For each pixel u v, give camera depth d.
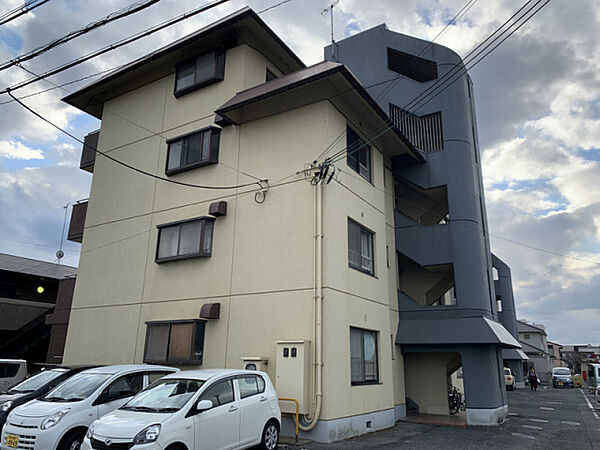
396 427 11.41
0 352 18.61
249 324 10.20
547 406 18.41
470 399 12.02
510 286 26.45
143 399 6.68
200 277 11.38
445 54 15.01
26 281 21.03
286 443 8.42
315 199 10.07
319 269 9.54
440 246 13.48
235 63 12.73
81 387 7.57
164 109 13.95
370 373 11.04
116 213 13.95
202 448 6.12
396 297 13.63
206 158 12.22
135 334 12.08
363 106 11.69
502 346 13.12
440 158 14.21
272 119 11.46
